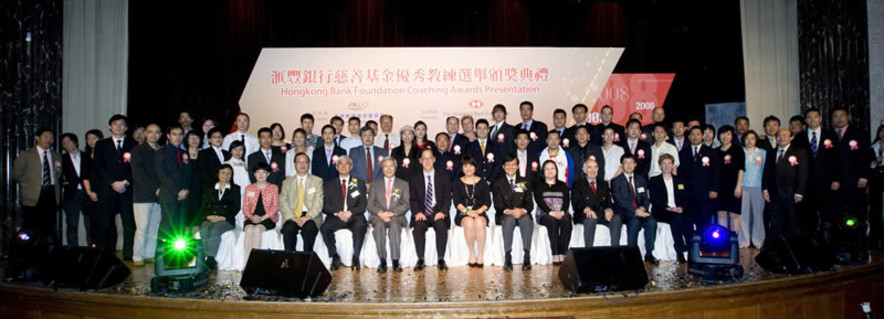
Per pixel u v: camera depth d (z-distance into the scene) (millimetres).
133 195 4715
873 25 6152
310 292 3322
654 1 7219
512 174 4785
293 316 3244
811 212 5047
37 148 5055
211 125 5629
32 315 3633
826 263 3859
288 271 3348
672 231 4660
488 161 5285
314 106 7016
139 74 6895
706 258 3852
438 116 7070
